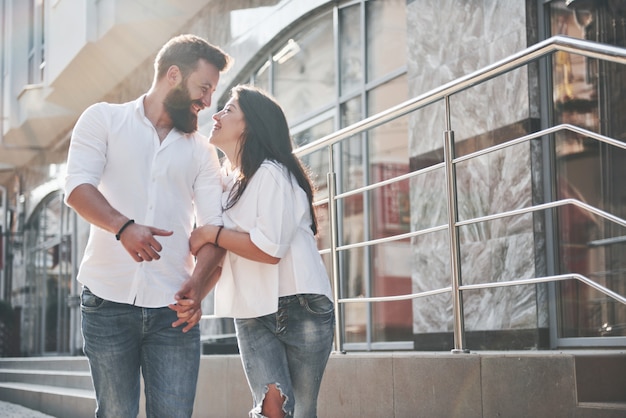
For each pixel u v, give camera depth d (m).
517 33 6.13
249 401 5.45
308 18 9.07
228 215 3.20
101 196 2.97
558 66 5.99
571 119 5.89
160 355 3.09
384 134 7.75
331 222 5.19
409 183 7.25
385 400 4.43
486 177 6.32
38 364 12.40
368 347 7.75
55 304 17.92
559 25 6.01
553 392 3.61
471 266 6.41
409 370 4.30
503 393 3.81
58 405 8.91
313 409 3.25
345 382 4.72
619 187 5.55
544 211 5.96
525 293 5.93
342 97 8.45
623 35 5.58
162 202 3.14
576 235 5.80
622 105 5.57
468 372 3.99
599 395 3.54
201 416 6.03
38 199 18.98
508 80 6.17
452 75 6.76
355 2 8.30
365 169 7.96
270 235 3.07
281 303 3.15
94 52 13.31
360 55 8.21
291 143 3.29
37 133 17.66
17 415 9.23
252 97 3.24
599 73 5.72
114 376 3.05
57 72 14.51
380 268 7.68
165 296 3.09
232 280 3.21
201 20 11.60
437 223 6.82
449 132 4.39
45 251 18.88
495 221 6.23
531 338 5.88
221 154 8.58
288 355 3.22
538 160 6.00
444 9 6.88
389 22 7.79
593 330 5.64
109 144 3.12
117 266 3.05
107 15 12.48
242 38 10.36
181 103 3.19
